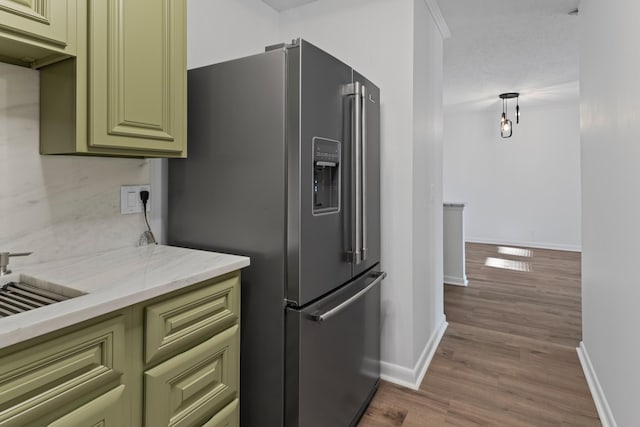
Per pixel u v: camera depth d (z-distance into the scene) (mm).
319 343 1506
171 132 1395
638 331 1406
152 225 1742
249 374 1505
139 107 1273
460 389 2154
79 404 884
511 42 3305
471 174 7262
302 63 1382
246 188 1496
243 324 1515
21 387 763
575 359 2518
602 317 1952
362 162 1759
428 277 2582
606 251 1872
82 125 1149
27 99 1269
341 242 1673
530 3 2559
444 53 3592
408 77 2121
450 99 5781
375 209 2068
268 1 2375
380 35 2191
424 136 2412
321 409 1528
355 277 1822
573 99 5785
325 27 2363
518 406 1991
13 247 1263
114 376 957
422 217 2387
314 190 1472
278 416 1441
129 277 1131
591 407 1983
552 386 2186
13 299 1081
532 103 6152
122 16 1216
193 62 1916
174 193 1721
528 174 6766
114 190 1570
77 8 1113
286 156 1407
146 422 1043
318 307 1486
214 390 1268
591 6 2158
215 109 1563
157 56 1334
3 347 719
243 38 2229
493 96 5559
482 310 3510
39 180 1323
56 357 824
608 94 1812
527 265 5348
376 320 2104
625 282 1564
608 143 1824
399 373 2213
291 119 1393
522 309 3533
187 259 1386
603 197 1931
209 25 2004
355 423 1830
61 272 1206
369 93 1949
